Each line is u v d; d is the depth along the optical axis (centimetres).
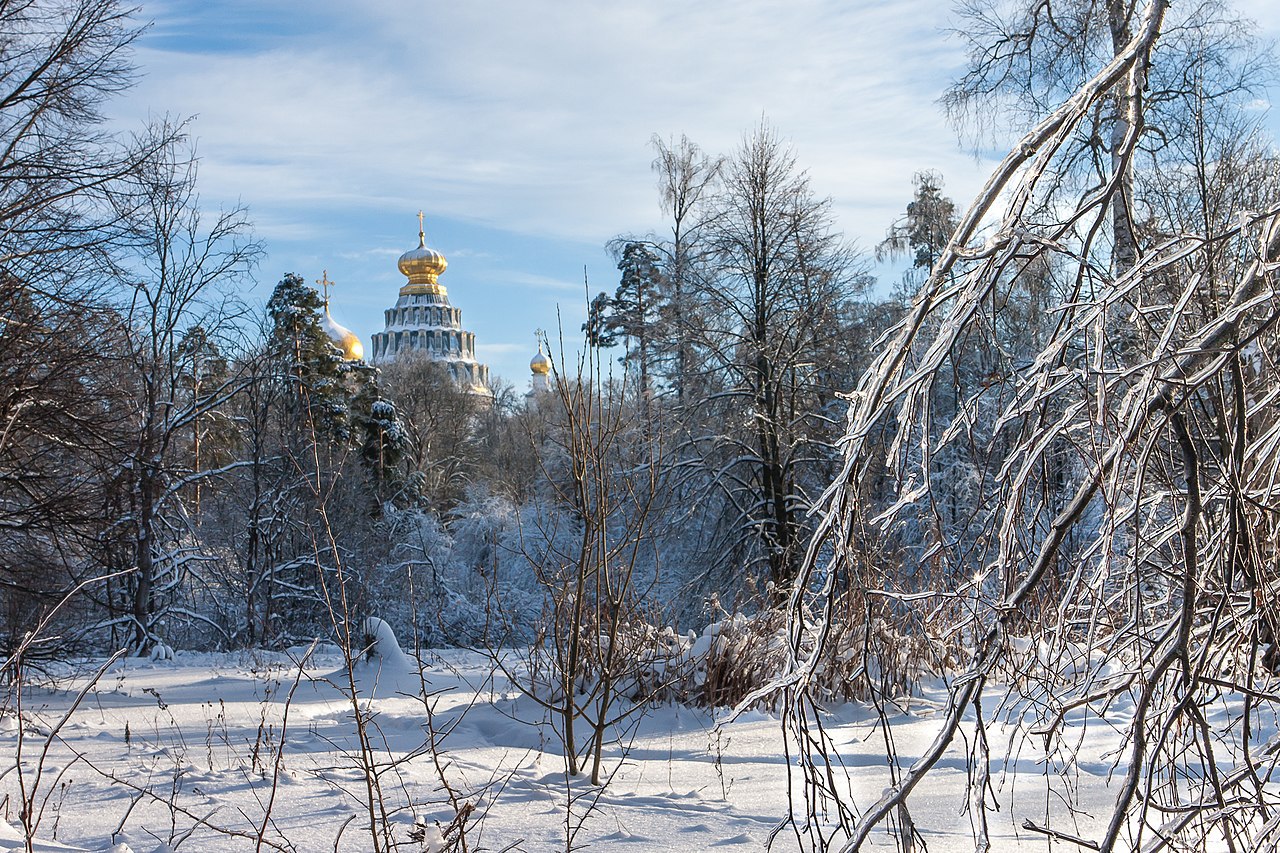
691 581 2253
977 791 296
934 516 307
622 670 841
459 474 5103
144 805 519
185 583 3080
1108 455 268
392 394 5675
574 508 705
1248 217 278
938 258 292
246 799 534
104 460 1612
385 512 3338
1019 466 309
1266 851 301
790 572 2027
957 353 301
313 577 2961
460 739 776
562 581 757
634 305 2653
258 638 2784
